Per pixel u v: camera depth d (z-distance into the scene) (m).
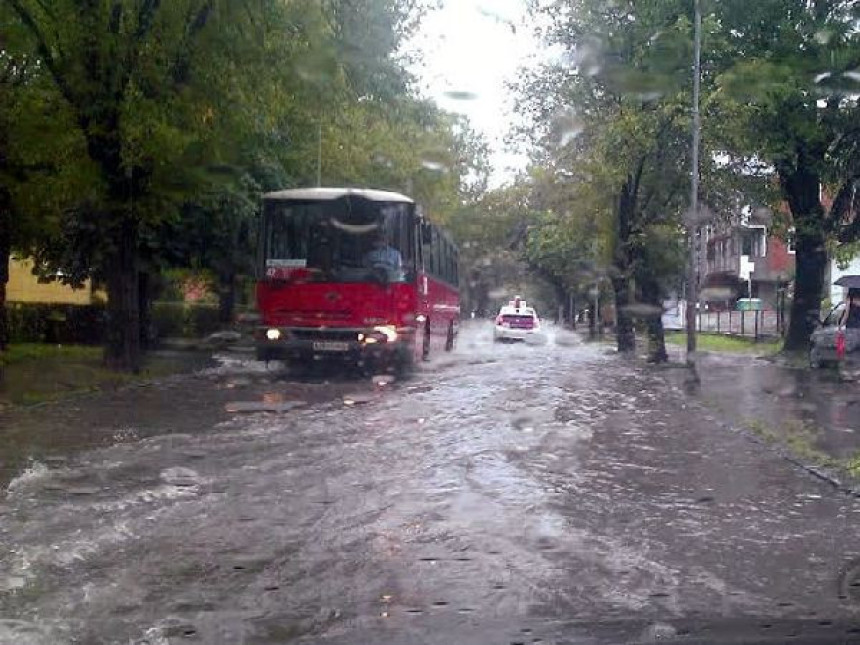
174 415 12.18
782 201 28.17
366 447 9.88
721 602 5.21
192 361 21.67
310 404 13.48
